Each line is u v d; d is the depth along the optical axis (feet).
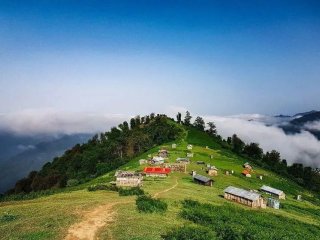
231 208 305.73
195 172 502.38
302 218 357.00
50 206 259.39
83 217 221.46
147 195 310.24
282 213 357.00
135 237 188.24
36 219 219.20
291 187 647.56
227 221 249.75
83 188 406.62
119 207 249.34
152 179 443.73
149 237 189.98
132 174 397.39
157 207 254.27
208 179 442.09
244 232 221.46
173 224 220.64
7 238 184.55
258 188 516.73
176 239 189.26
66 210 239.50
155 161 577.84
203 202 312.71
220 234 211.41
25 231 195.42
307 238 257.14
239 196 362.12
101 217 222.69
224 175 557.74
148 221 219.20
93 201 273.13
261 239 216.33
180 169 541.34
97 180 504.02
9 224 210.38
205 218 244.42
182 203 286.87
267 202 386.73
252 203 350.64
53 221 212.84
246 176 608.60
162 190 353.72
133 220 219.00
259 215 304.91
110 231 196.65
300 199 527.81
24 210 249.96
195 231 205.26
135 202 268.41
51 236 187.21
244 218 274.77
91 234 192.44
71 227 201.67
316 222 352.49
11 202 321.73
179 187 389.19
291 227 283.18
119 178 383.86
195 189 393.29
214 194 383.45
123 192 319.88
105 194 324.39
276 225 276.21
